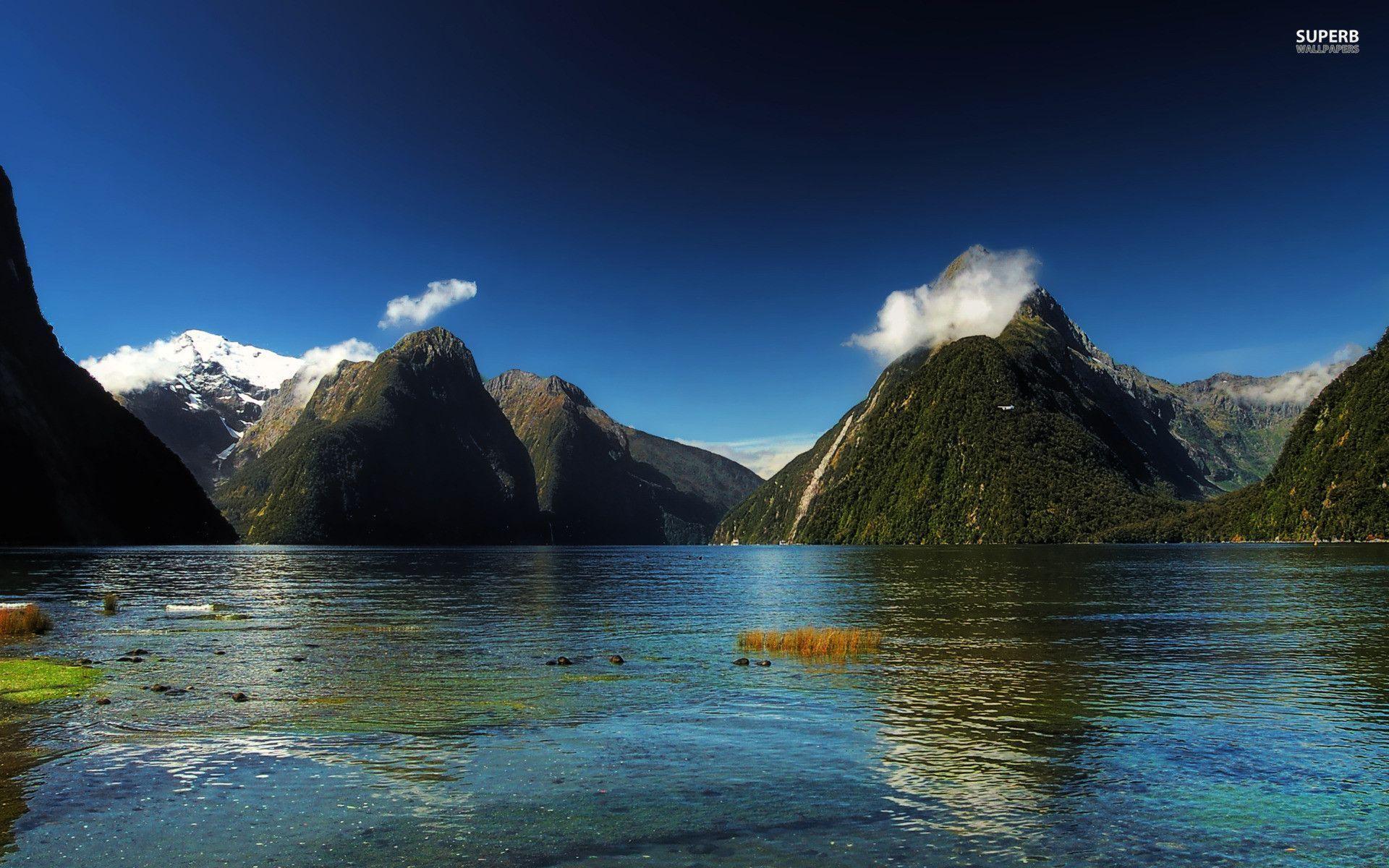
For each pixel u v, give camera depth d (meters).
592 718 23.61
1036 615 54.59
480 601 67.31
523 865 13.38
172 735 21.39
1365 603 61.91
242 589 80.12
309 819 15.40
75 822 15.19
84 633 42.78
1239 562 134.25
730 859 13.70
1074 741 21.38
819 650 37.62
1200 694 27.38
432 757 19.52
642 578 108.62
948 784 17.77
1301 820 15.77
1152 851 14.25
